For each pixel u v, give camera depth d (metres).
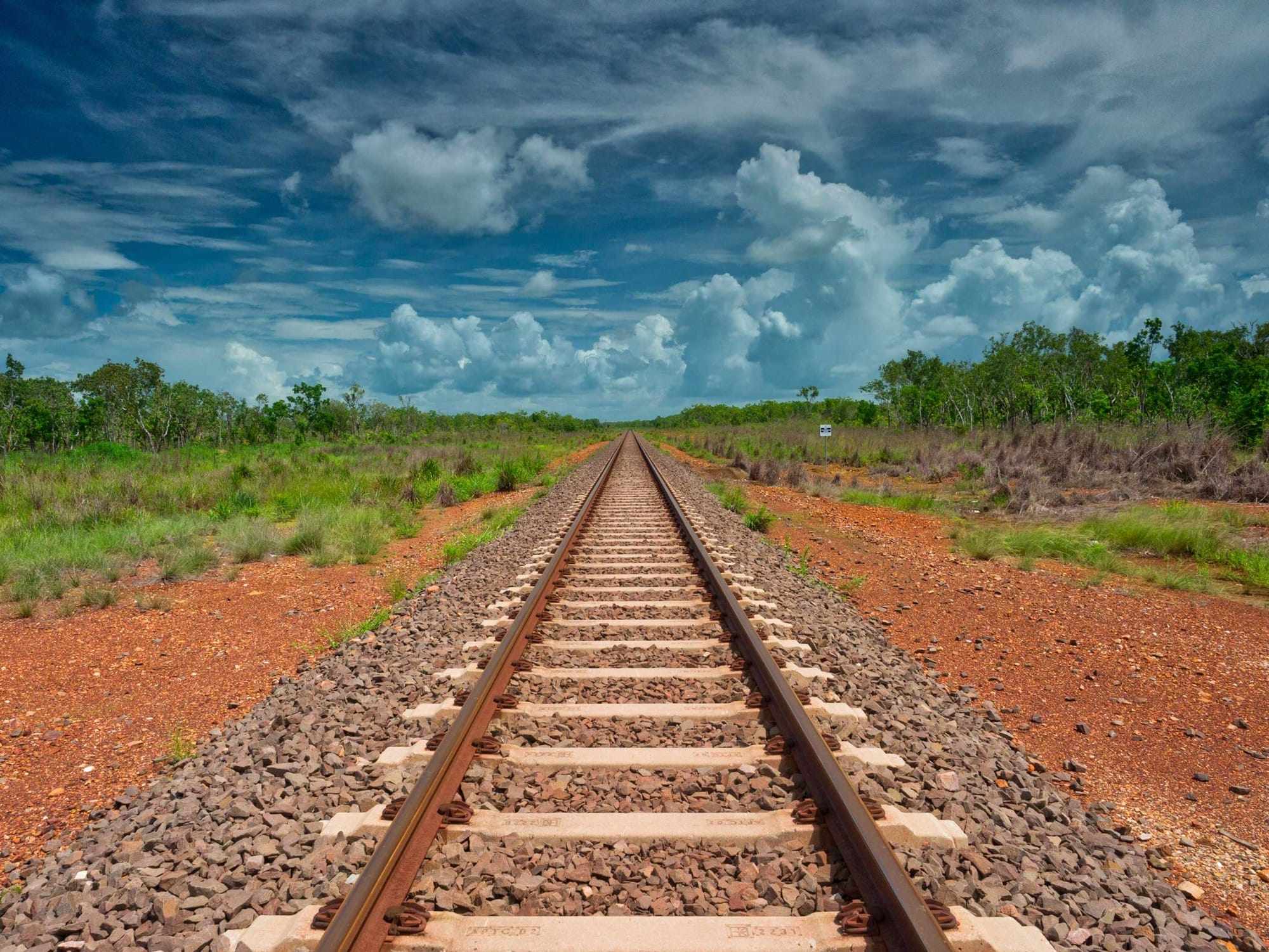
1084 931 2.81
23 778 4.68
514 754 4.09
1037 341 51.03
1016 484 17.97
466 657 5.87
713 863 3.17
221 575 10.45
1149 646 6.89
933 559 10.75
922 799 3.73
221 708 5.79
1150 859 3.62
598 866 3.15
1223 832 3.90
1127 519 11.86
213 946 2.72
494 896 2.99
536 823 3.42
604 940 2.68
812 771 3.70
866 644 6.61
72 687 6.23
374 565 11.21
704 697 4.96
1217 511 13.14
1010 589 9.00
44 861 3.61
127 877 3.20
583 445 57.12
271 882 3.09
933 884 2.96
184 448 42.03
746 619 6.06
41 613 8.40
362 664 6.02
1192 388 33.94
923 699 5.41
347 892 2.91
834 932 2.72
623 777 3.93
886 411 51.56
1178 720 5.36
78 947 2.79
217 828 3.56
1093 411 36.22
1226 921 3.16
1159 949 2.79
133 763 4.87
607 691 5.07
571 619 6.84
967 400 47.06
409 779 3.91
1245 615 7.87
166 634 7.68
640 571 8.81
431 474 22.30
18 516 14.06
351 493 17.28
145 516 14.12
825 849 3.25
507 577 8.99
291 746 4.39
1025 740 5.07
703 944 2.66
